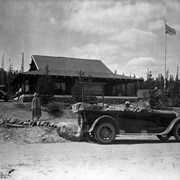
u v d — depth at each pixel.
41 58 33.81
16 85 36.16
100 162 6.47
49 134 10.66
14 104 23.95
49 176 5.22
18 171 5.56
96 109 10.54
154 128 10.92
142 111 10.85
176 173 5.48
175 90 24.20
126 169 5.80
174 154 7.62
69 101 27.03
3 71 32.72
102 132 9.97
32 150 8.08
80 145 9.39
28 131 10.66
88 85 12.33
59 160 6.65
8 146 8.80
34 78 29.05
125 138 12.26
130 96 30.92
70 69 33.19
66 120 19.55
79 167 5.93
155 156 7.31
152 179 5.13
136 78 31.69
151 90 22.42
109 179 5.11
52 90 24.44
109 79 31.47
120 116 10.58
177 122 10.91
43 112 21.88
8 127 11.07
